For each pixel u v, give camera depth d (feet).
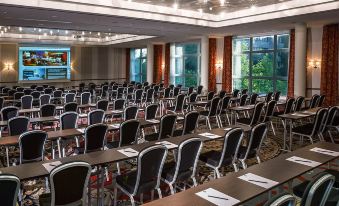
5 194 9.18
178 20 39.09
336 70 40.37
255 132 16.06
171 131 20.97
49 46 71.51
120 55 84.07
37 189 16.63
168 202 8.82
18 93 41.63
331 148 14.69
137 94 44.16
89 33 63.21
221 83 56.90
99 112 23.36
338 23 39.52
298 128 24.13
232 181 10.51
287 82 46.55
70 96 38.42
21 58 68.18
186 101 37.96
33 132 15.66
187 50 65.77
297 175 11.14
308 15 33.81
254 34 51.21
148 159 12.06
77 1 30.96
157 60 71.72
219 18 42.63
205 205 8.66
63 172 10.23
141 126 21.09
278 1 34.06
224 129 19.13
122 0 33.91
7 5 28.25
